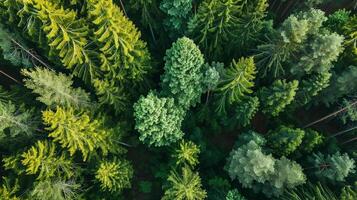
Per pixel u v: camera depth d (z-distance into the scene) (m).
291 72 30.77
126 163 30.56
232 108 32.34
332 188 30.62
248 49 32.38
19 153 27.84
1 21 29.17
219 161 34.88
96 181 29.77
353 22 31.12
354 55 31.23
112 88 28.88
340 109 32.06
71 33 25.86
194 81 28.17
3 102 27.86
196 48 26.05
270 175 29.00
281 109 31.58
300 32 26.88
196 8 31.06
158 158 35.28
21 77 33.94
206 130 36.25
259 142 29.80
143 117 26.67
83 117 25.97
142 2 30.31
